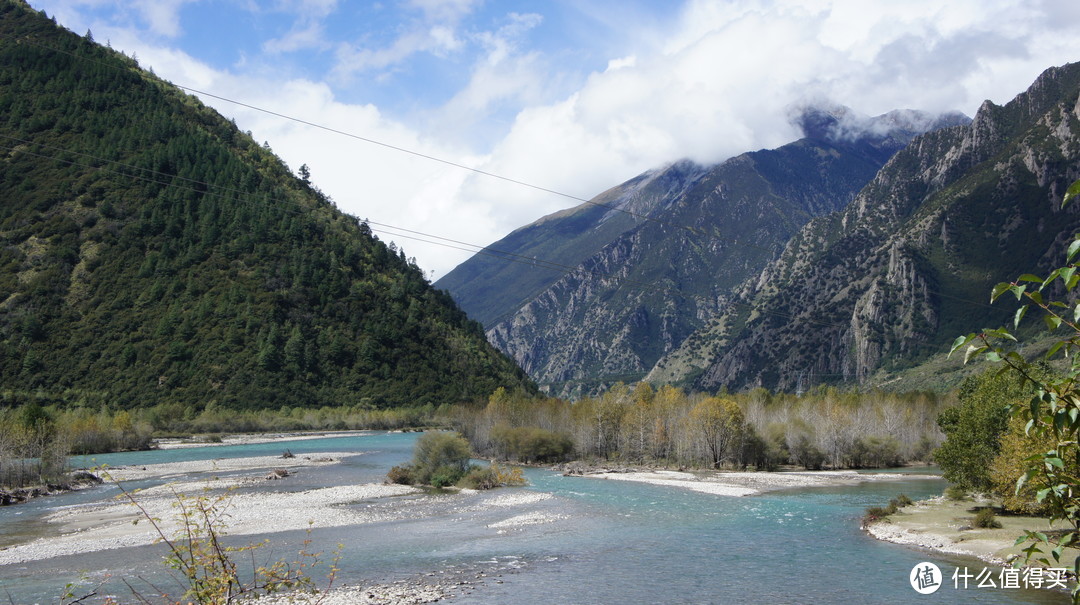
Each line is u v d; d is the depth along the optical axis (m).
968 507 62.91
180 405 199.00
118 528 58.38
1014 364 8.26
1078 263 7.54
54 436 96.88
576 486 89.81
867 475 106.00
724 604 37.50
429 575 43.44
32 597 38.62
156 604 36.62
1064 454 8.69
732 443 117.12
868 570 43.78
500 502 73.94
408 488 85.38
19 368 195.88
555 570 44.66
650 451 135.00
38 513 68.12
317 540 53.88
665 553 49.38
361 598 37.97
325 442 178.25
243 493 79.75
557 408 163.00
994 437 57.00
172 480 93.69
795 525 59.97
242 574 42.50
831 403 147.25
